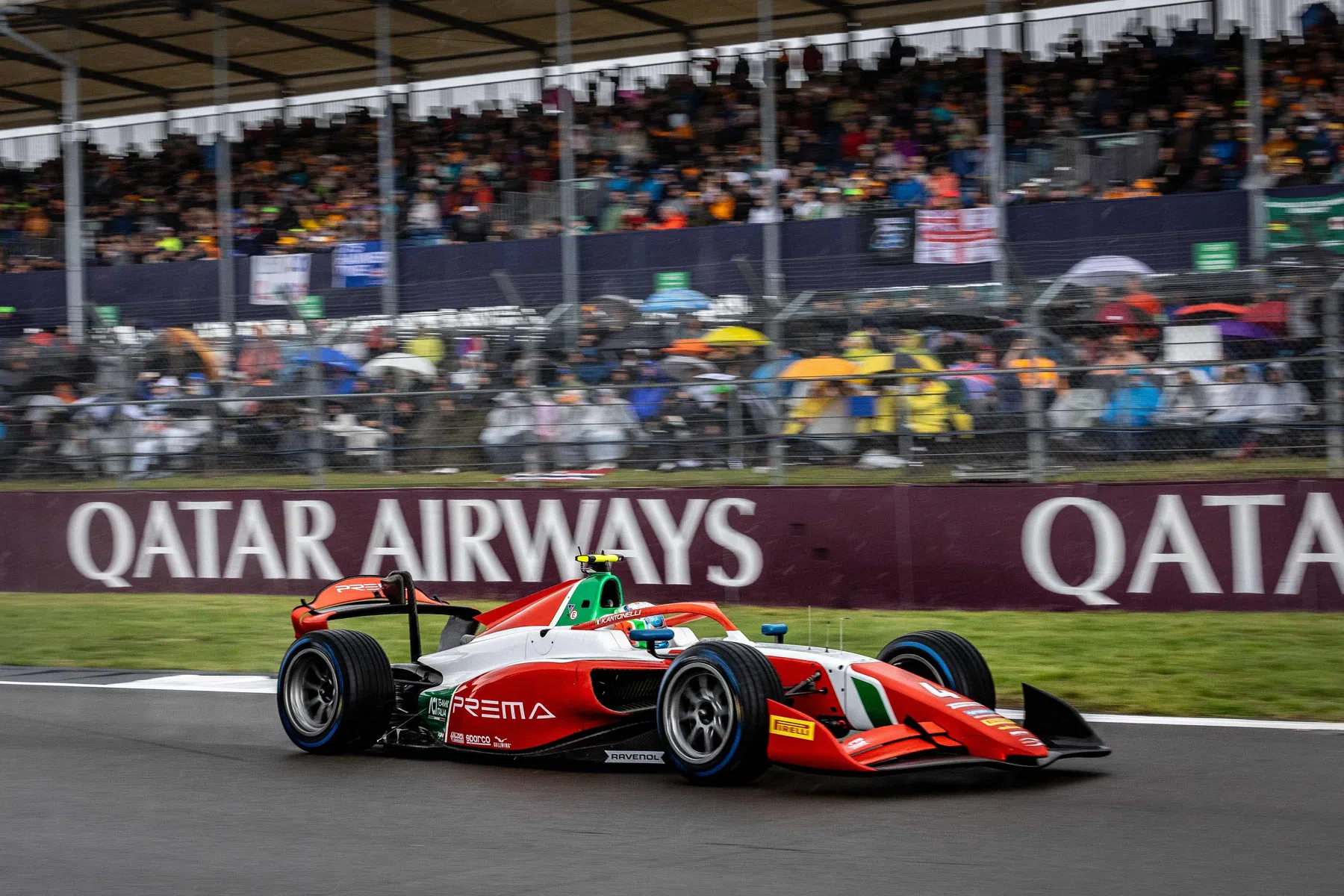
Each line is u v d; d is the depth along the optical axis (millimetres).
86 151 25422
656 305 16484
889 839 5320
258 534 14484
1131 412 11648
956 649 6754
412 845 5406
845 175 18719
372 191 21672
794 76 20625
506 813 5910
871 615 11828
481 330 15008
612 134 20719
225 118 19844
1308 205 14828
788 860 5035
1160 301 12164
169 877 5031
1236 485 10977
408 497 13820
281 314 19469
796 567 12453
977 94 18828
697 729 6270
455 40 22797
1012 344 12586
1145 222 15719
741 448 12969
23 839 5676
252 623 12734
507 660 7176
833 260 16797
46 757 7512
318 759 7312
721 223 18438
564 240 17750
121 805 6293
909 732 6070
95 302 20328
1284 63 17312
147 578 15023
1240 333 11680
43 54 19672
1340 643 9625
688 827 5566
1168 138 16422
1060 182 16547
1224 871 4852
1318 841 5258
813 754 5863
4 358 15938
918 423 12352
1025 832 5402
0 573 15727
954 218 16266
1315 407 11047
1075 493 11516
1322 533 10711
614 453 13352
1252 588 10930
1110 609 11375
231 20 21297
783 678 6578
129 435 15281
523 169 20875
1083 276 14773
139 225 22922
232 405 14859
